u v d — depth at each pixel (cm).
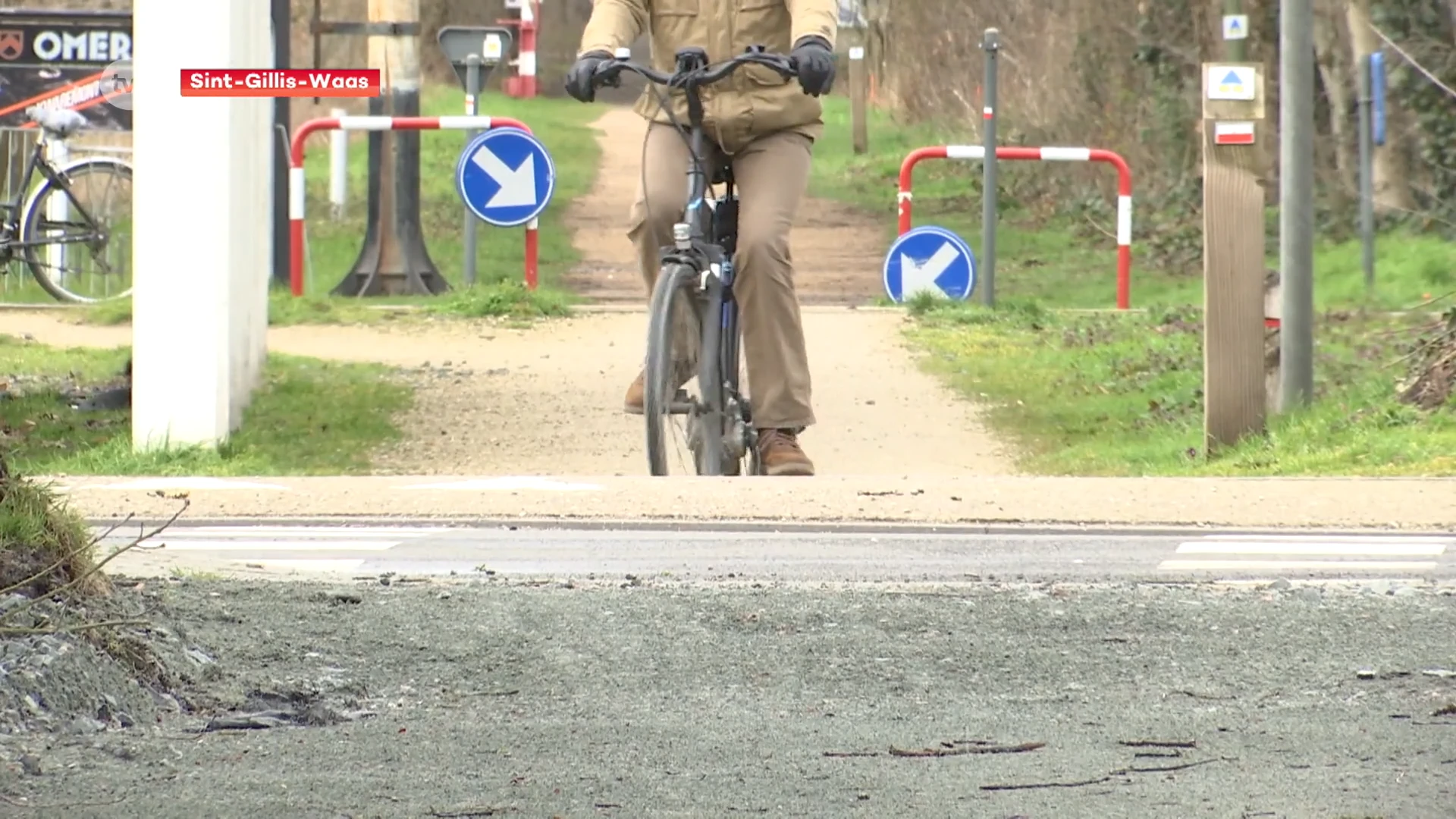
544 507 2605
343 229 7581
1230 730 1298
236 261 3953
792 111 2791
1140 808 1109
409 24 5919
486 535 2406
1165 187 8256
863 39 12912
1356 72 7181
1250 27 7894
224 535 2400
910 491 2702
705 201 2838
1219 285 3672
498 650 1523
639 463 3681
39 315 5450
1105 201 8319
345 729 1290
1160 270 7181
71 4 9544
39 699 1263
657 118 2845
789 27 2827
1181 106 8175
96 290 5669
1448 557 2192
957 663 1509
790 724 1316
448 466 3634
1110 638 1597
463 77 5953
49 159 5716
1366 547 2281
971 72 9844
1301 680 1450
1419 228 7025
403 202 5897
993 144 5581
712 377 2827
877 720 1331
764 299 2855
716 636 1590
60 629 1274
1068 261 7356
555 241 7538
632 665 1490
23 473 1480
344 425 3966
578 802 1119
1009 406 4256
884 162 10081
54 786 1137
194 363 3669
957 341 4959
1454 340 3997
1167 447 3759
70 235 5631
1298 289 3856
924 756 1231
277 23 5825
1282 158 3875
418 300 5647
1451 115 7138
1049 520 2527
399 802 1114
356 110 9988
